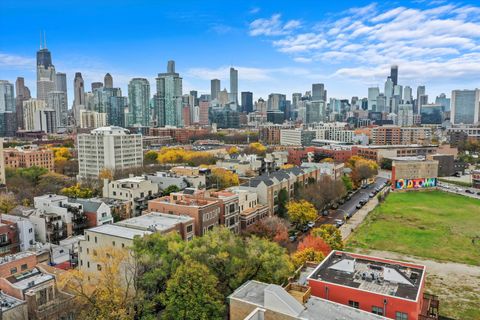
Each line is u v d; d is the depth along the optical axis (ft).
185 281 167.94
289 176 438.81
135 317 177.78
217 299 172.04
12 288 190.29
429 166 604.90
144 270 189.16
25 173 575.79
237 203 326.03
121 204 399.24
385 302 154.81
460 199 535.60
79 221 355.97
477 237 361.30
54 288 194.70
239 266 185.47
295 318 138.31
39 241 334.44
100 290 176.76
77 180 576.20
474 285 254.06
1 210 391.04
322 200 433.48
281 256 194.39
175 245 192.54
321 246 255.70
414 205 494.59
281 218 368.27
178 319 165.17
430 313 178.19
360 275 177.37
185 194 328.70
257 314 143.23
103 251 200.44
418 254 315.58
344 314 142.72
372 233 371.15
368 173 630.74
